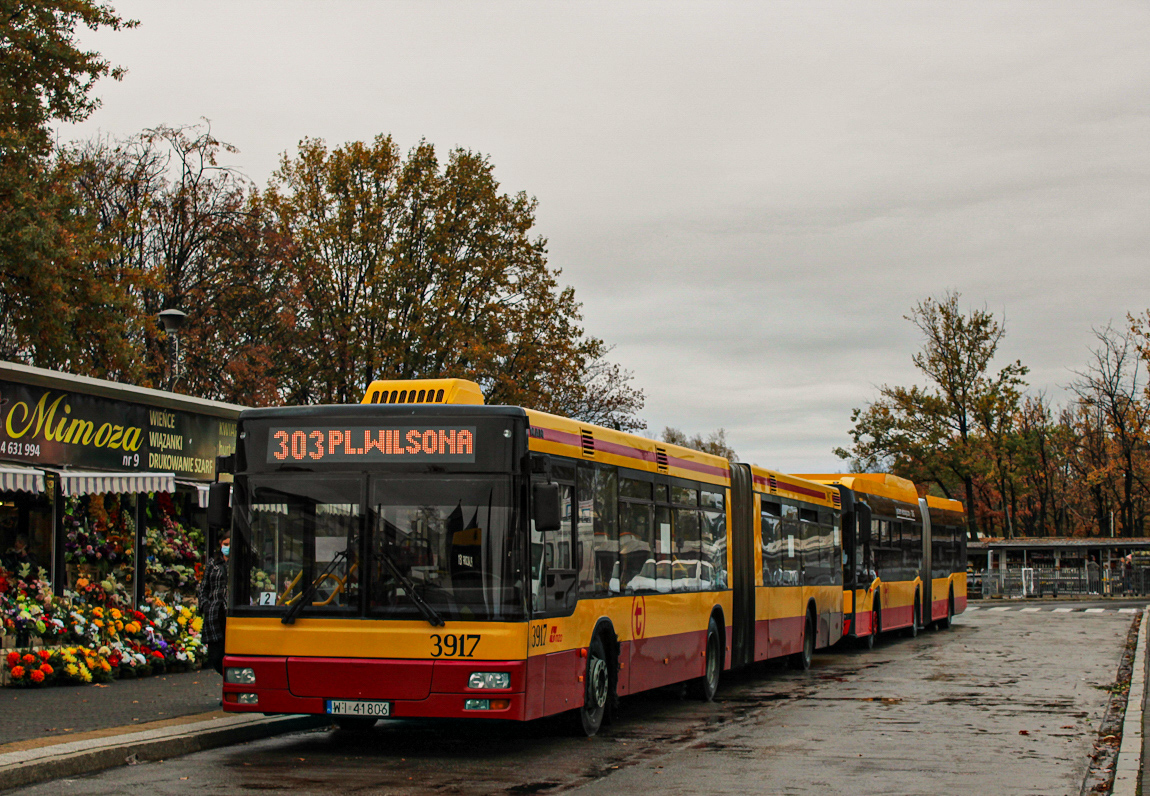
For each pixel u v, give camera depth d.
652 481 14.98
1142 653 25.00
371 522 11.10
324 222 43.25
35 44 28.86
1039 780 10.41
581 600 12.39
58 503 17.42
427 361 42.56
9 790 9.21
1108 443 78.06
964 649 27.78
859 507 27.70
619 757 11.48
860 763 11.23
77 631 16.41
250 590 11.25
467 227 43.44
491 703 10.68
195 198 41.69
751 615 19.05
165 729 11.80
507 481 11.05
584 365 45.12
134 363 30.50
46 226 27.11
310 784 9.68
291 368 43.44
